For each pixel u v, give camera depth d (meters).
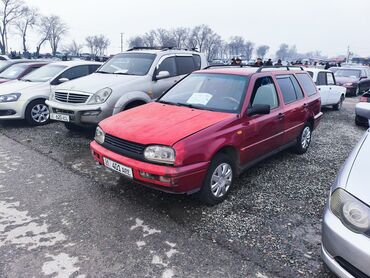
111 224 3.20
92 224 3.20
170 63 7.05
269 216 3.44
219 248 2.86
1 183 4.10
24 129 7.02
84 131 6.86
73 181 4.21
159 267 2.60
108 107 5.73
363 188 2.25
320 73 10.40
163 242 2.93
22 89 7.21
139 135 3.34
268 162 5.21
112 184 4.14
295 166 5.05
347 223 2.19
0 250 2.76
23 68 9.51
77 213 3.40
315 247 2.92
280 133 4.64
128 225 3.19
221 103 4.03
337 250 2.19
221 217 3.39
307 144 5.77
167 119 3.68
